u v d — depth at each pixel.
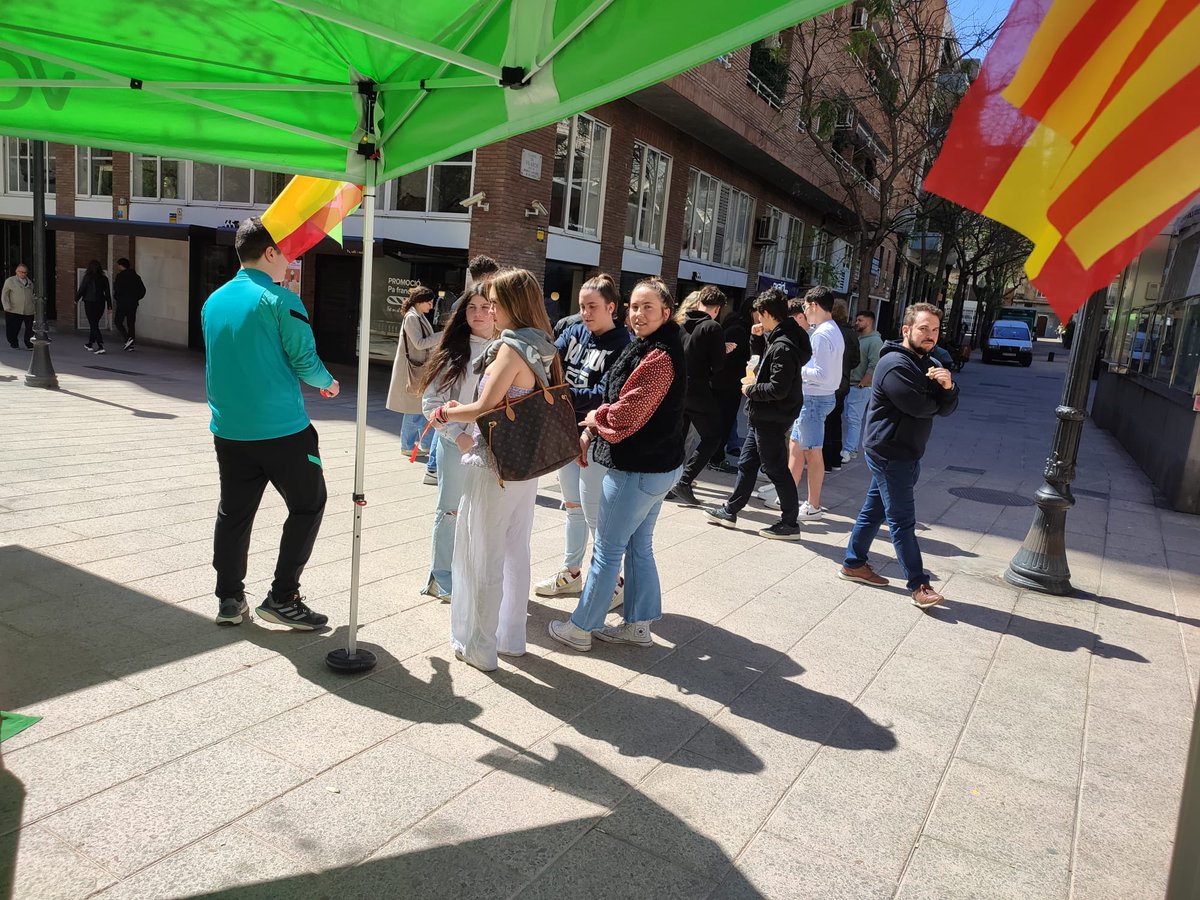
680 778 3.06
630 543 4.12
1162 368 10.40
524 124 2.55
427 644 3.99
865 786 3.10
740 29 1.87
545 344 3.52
